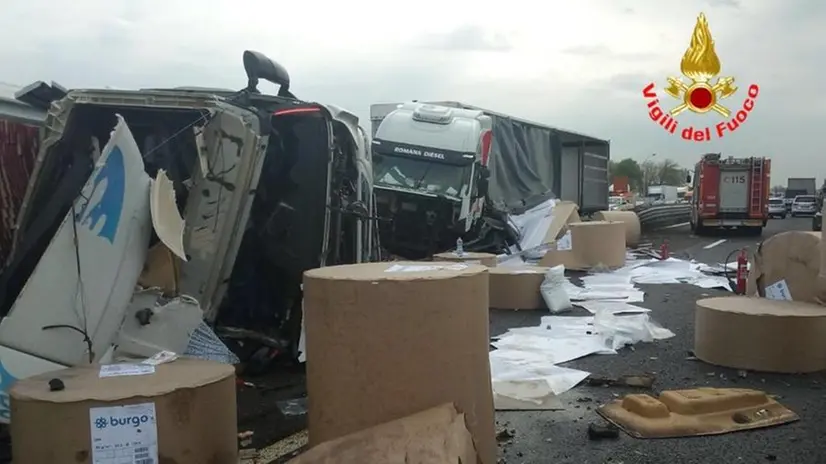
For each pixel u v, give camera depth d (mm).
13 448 3008
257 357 6172
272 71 6883
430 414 2818
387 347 2875
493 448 3238
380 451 2541
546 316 9102
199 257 5668
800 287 6746
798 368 6051
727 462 4117
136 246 4414
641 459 4180
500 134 16781
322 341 2988
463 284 2980
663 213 33156
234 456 3363
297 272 6270
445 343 2922
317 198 6273
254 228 6355
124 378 3217
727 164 27375
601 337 7418
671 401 4965
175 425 3002
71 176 5605
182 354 4746
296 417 5012
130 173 4395
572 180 23125
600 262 13828
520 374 6113
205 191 5727
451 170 13766
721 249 20188
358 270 3236
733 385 5762
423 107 14859
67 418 2854
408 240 13656
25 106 7051
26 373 4047
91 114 5910
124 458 2908
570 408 5230
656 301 10406
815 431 4613
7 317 4082
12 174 6641
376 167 14023
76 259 4250
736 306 6520
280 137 6305
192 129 5926
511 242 15766
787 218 52750
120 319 4375
